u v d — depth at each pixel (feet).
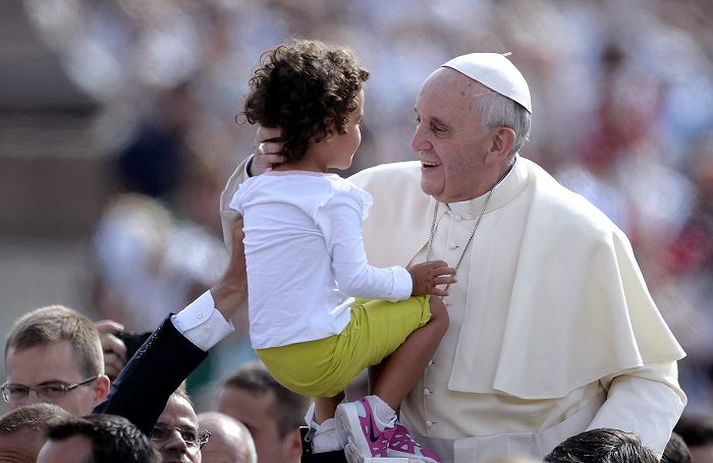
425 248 69.26
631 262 68.64
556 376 66.64
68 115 193.67
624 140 156.15
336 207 61.52
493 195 67.97
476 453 66.54
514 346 66.33
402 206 70.38
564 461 58.80
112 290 138.10
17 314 153.69
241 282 64.39
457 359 67.00
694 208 151.12
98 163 186.50
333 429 64.54
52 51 195.42
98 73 185.06
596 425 66.44
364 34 162.81
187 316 63.46
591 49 163.53
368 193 66.39
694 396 140.97
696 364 142.31
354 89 61.98
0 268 171.42
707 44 167.53
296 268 61.05
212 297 63.98
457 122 65.46
